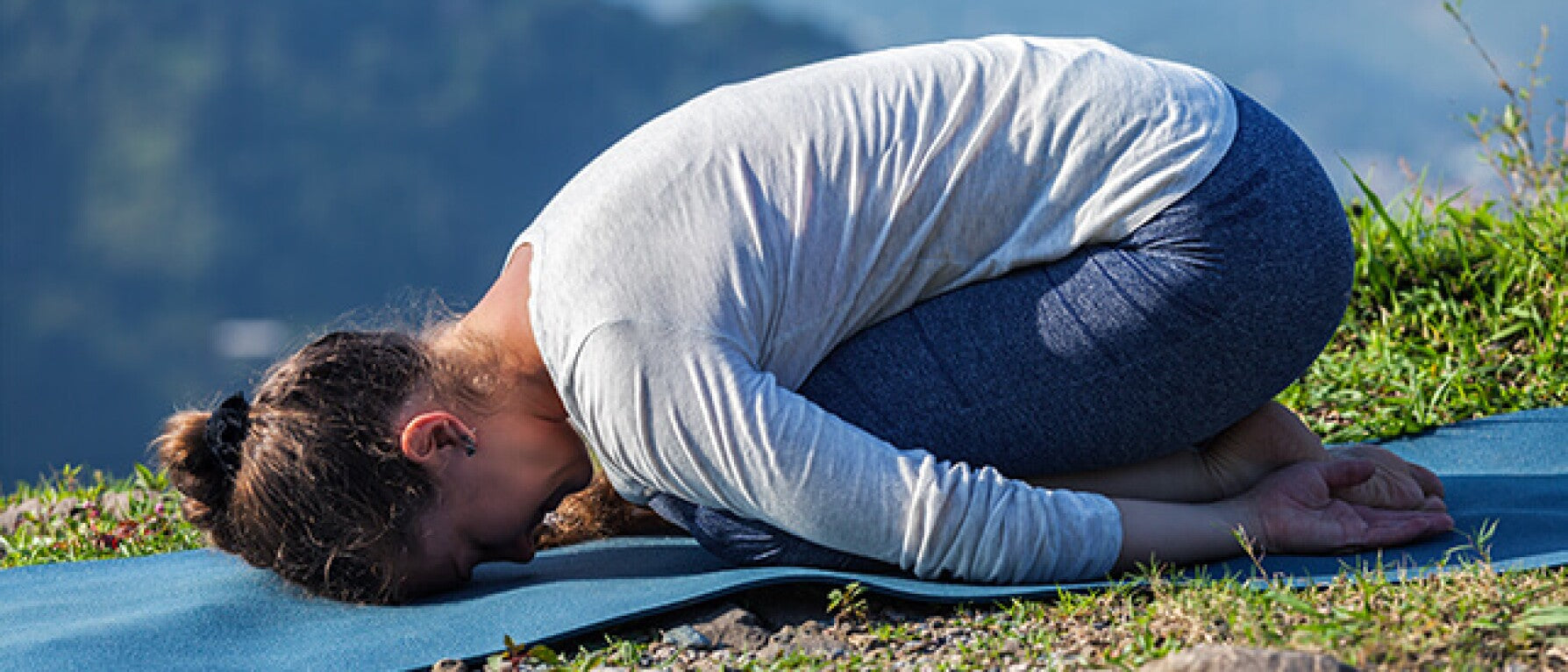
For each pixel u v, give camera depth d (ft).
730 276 8.15
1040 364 8.50
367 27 475.31
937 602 8.34
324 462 8.34
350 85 458.09
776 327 8.38
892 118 8.60
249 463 8.42
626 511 10.44
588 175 8.70
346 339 8.66
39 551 11.89
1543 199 16.03
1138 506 8.47
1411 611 7.08
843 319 8.54
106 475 14.71
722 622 8.33
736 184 8.36
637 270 8.14
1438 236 15.19
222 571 10.01
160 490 13.43
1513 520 9.02
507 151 471.21
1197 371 8.53
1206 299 8.33
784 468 8.06
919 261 8.57
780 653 7.81
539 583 9.30
